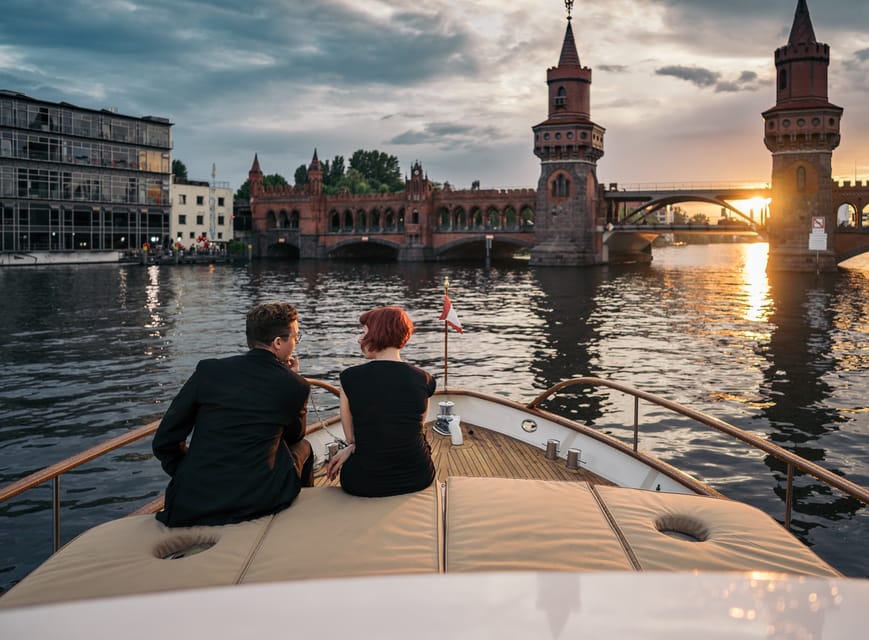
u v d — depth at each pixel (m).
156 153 107.94
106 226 101.50
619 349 31.78
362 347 4.67
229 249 123.38
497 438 10.42
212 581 3.11
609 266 106.88
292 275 85.56
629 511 3.61
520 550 3.19
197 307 49.09
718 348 31.92
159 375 25.42
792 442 17.66
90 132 98.31
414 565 3.15
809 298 55.19
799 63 87.88
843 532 12.52
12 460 15.95
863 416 19.98
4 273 79.94
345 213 130.62
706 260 141.50
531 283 72.50
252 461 3.93
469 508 3.68
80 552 3.42
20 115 90.19
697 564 3.06
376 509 3.86
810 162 87.75
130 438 5.34
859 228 86.94
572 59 105.12
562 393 22.97
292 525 3.69
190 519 3.74
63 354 29.86
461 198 118.56
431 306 50.47
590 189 106.44
